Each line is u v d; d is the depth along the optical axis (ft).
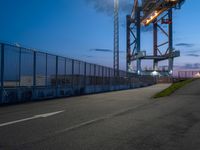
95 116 33.14
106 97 72.64
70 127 25.49
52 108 43.16
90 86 100.89
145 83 206.08
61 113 36.17
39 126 26.03
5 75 53.62
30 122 28.45
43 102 56.65
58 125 26.58
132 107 44.16
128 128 25.05
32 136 21.49
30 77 61.98
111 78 128.06
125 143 19.33
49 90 70.38
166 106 44.78
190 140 20.36
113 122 28.45
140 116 33.06
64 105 48.75
